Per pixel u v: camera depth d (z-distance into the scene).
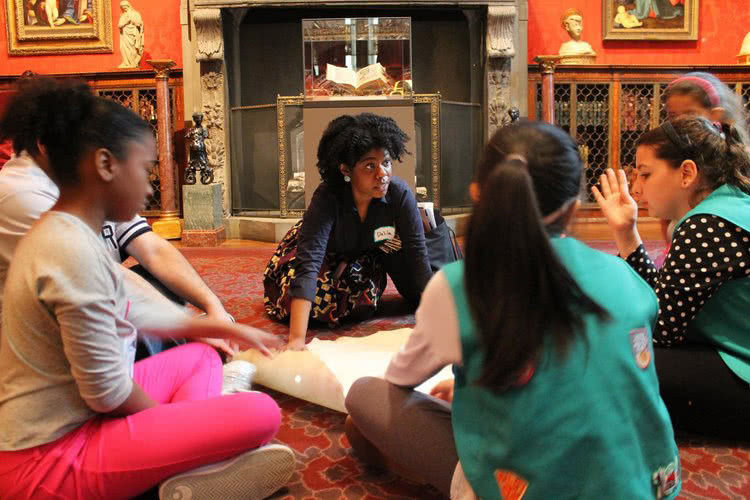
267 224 6.39
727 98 2.45
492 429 1.24
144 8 7.00
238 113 6.72
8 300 1.45
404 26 6.20
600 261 1.29
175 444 1.55
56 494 1.49
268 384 2.42
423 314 1.30
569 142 1.27
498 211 1.13
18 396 1.47
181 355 1.99
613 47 7.19
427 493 1.79
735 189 2.05
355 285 3.26
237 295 4.05
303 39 6.22
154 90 6.81
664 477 1.30
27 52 7.14
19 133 1.42
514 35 6.67
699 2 7.16
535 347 1.14
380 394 1.62
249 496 1.68
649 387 1.26
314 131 6.20
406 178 6.20
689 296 1.97
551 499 1.21
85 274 1.41
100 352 1.44
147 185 1.52
